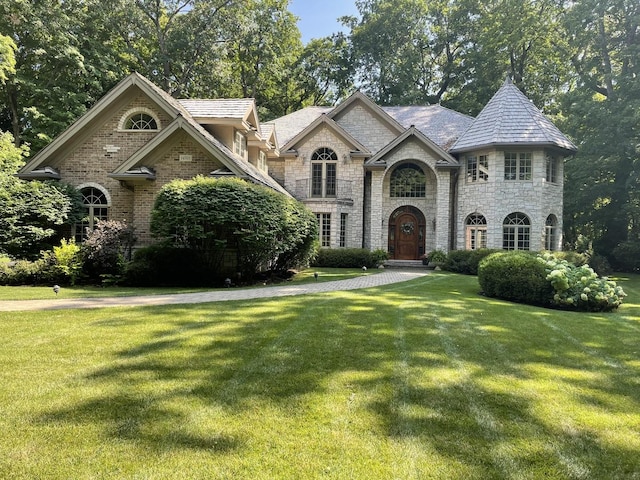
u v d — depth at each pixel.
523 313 9.08
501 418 3.87
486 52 30.94
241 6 32.50
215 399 4.11
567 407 4.16
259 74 38.50
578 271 10.95
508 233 21.17
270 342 6.11
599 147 23.08
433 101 40.06
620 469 3.13
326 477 2.90
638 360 5.89
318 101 44.66
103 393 4.20
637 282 19.16
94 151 16.75
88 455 3.11
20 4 21.67
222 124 17.67
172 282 13.30
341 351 5.77
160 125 16.67
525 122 21.41
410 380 4.75
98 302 9.30
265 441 3.35
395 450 3.26
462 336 6.80
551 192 21.41
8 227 14.21
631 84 22.38
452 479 2.93
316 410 3.92
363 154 23.09
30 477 2.84
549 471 3.06
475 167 22.16
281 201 14.07
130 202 16.66
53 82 24.89
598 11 22.59
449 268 21.00
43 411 3.79
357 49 39.28
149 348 5.70
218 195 12.52
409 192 24.50
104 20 27.69
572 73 29.42
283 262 16.28
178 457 3.11
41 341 5.95
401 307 9.23
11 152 18.55
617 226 25.19
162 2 32.75
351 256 21.95
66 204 15.46
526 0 27.78
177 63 32.06
